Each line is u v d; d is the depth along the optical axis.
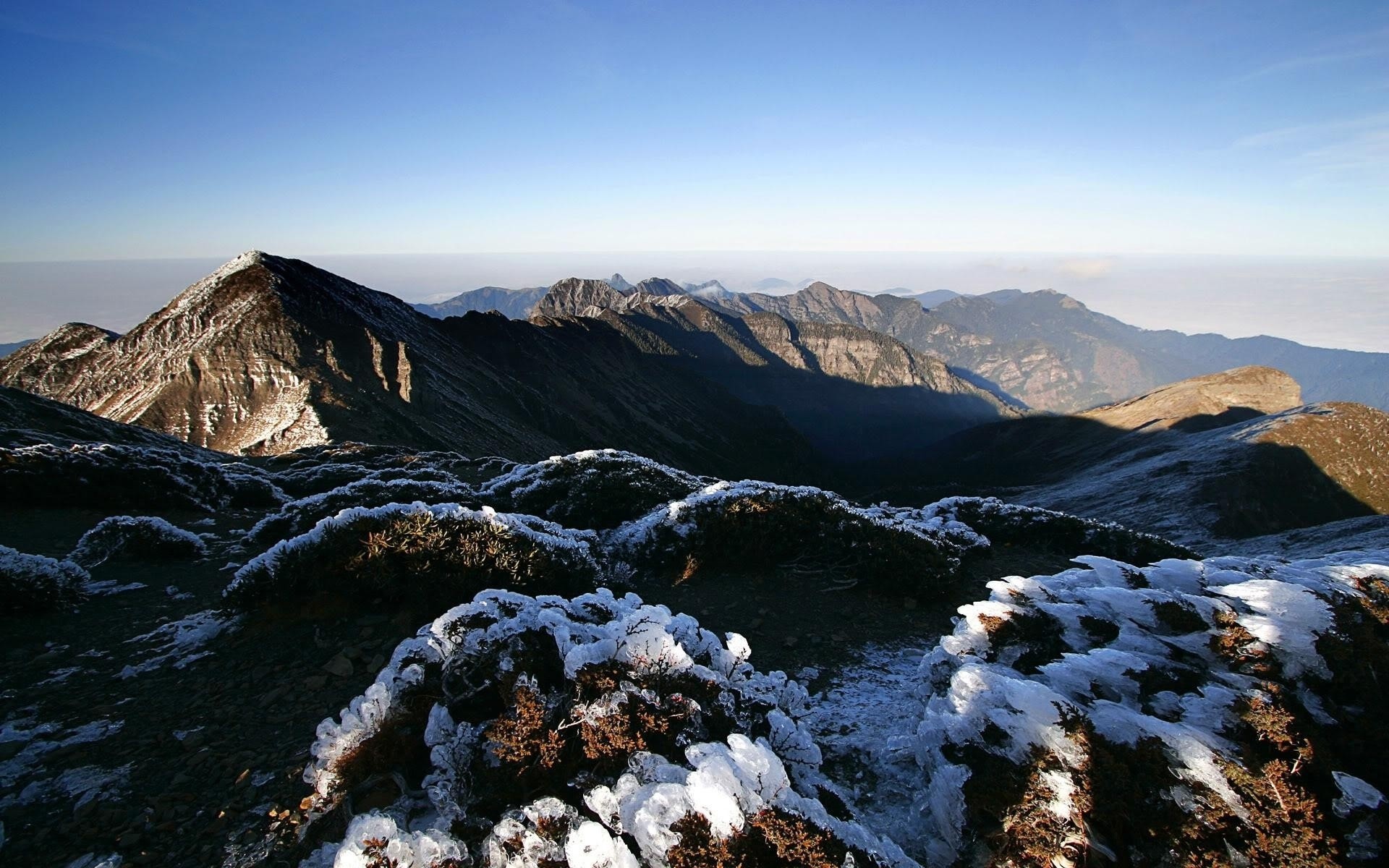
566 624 5.46
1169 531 74.50
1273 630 5.98
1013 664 6.38
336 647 6.24
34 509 12.48
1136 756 4.59
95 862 3.63
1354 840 4.25
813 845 3.66
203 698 5.42
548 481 15.02
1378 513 85.56
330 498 12.85
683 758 4.41
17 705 5.31
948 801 4.60
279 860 3.69
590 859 3.39
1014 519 14.38
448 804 3.81
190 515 13.92
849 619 8.52
